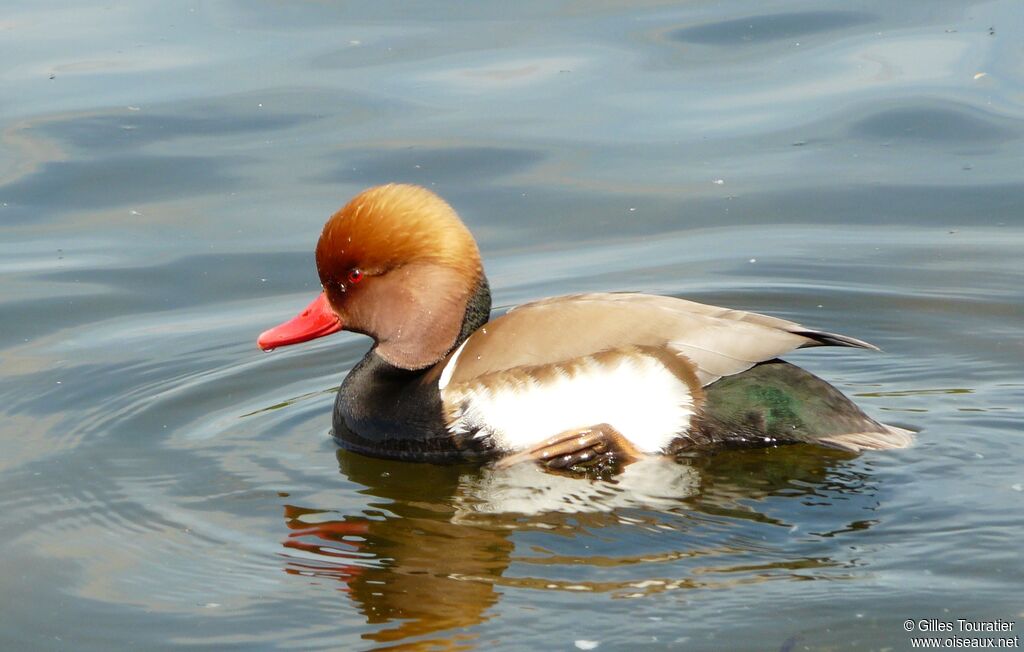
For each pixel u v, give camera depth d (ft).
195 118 51.78
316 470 30.99
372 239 31.96
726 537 26.32
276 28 59.82
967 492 27.61
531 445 30.42
